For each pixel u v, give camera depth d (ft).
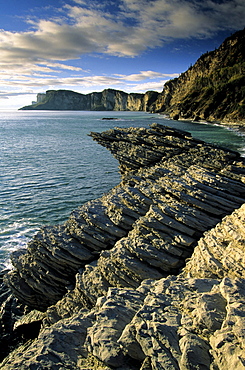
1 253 90.43
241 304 29.45
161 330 28.58
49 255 65.82
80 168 199.11
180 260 53.21
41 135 390.63
